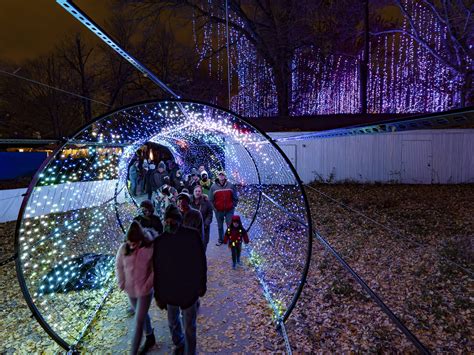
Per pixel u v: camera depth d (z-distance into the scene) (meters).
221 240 7.98
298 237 8.56
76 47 27.03
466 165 16.92
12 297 5.60
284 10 25.48
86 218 10.80
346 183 17.58
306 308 5.02
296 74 27.44
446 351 4.01
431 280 5.82
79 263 6.15
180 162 20.12
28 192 3.50
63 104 26.53
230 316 4.78
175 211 3.56
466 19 18.19
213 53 29.34
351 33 25.58
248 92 29.05
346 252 7.38
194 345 3.57
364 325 4.57
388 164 17.42
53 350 4.15
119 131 9.13
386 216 10.39
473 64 18.91
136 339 3.67
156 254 3.51
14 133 22.91
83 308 5.10
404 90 25.02
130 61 3.21
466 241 7.38
